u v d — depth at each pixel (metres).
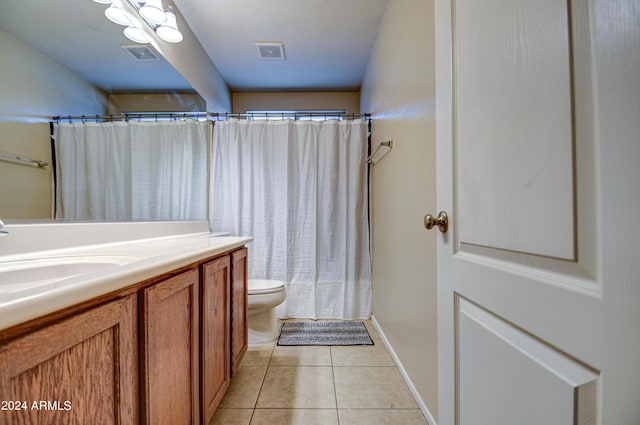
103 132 1.49
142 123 1.77
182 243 1.36
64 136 1.29
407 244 1.60
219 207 2.60
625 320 0.37
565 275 0.47
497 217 0.64
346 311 2.59
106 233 1.26
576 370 0.44
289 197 2.62
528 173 0.54
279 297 2.08
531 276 0.53
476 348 0.71
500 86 0.62
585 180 0.43
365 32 2.35
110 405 0.62
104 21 1.48
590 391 0.42
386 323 2.07
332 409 1.40
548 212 0.49
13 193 1.06
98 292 0.56
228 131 2.64
